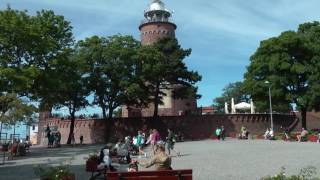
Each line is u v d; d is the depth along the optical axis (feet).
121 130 224.94
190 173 39.42
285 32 216.13
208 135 222.48
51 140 170.81
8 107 105.60
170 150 109.81
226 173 59.00
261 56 216.54
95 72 202.18
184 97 214.90
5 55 134.00
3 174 67.05
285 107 217.15
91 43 202.69
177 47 215.51
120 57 200.64
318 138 152.66
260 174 57.06
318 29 222.69
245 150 105.70
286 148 110.11
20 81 128.47
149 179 39.11
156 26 278.05
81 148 151.64
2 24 133.69
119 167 75.41
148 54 203.00
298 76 209.26
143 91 200.44
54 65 146.82
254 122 226.99
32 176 63.41
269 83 206.80
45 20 150.71
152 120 222.48
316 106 208.74
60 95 188.44
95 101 209.36
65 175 42.73
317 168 61.31
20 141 123.13
